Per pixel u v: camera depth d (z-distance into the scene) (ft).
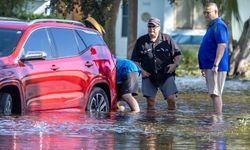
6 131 68.54
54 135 67.05
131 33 201.36
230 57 197.57
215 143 64.23
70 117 80.33
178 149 60.90
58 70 83.82
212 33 91.50
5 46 80.38
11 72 78.07
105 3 173.47
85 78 87.66
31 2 205.87
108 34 188.24
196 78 183.11
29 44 82.02
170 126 75.46
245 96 125.59
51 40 84.79
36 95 81.15
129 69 94.94
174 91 98.32
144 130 71.97
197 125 76.69
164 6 240.32
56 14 186.80
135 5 201.67
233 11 193.06
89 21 100.58
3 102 78.59
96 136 67.21
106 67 91.97
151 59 97.86
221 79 92.27
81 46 88.84
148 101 99.25
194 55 227.61
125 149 60.44
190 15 245.86
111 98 93.30
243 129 73.77
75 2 173.99
